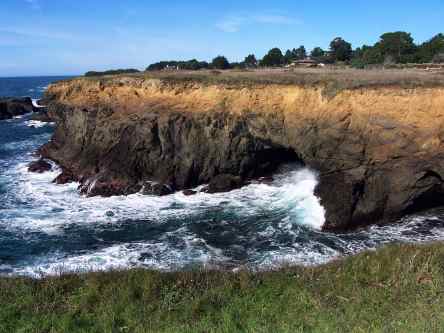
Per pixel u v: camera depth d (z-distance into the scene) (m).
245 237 21.38
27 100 85.50
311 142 26.42
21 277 14.02
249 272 13.31
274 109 28.47
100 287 12.26
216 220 23.75
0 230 22.97
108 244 21.11
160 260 19.11
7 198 28.39
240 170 29.89
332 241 20.47
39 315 10.80
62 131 38.69
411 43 63.19
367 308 10.45
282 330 9.55
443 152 22.16
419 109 23.11
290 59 83.06
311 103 27.11
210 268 15.43
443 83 23.56
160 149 29.94
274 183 29.61
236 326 9.94
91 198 28.23
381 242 20.11
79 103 36.06
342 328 9.53
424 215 23.27
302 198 25.94
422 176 22.41
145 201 27.27
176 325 10.09
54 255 20.02
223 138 29.44
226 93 30.36
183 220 23.92
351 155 24.75
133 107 33.28
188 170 29.44
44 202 27.59
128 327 10.13
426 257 12.88
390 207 22.67
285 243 20.47
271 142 28.88
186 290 11.88
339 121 25.23
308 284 11.94
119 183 29.41
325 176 25.25
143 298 11.50
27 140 51.44
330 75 30.36
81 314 10.84
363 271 12.54
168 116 30.11
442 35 63.06
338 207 22.27
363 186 23.20
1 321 10.55
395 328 9.36
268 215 24.09
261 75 32.97
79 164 33.12
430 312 10.00
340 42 76.31
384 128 23.67
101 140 32.44
